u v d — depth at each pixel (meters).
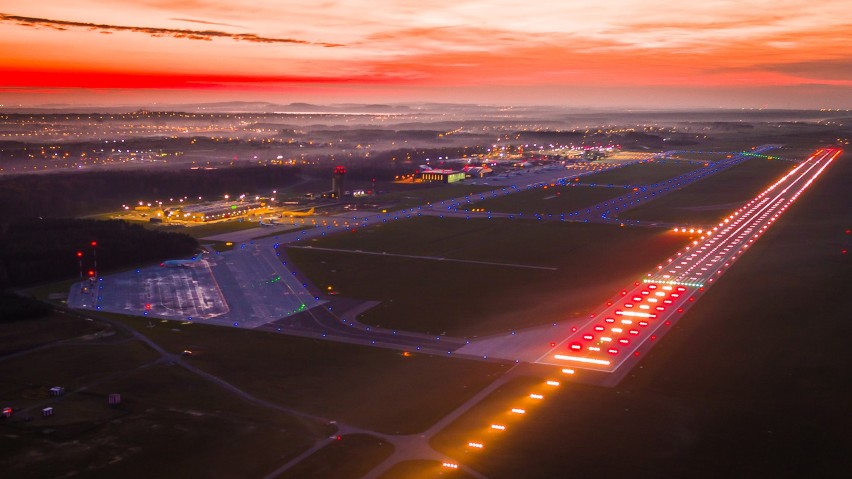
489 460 78.25
